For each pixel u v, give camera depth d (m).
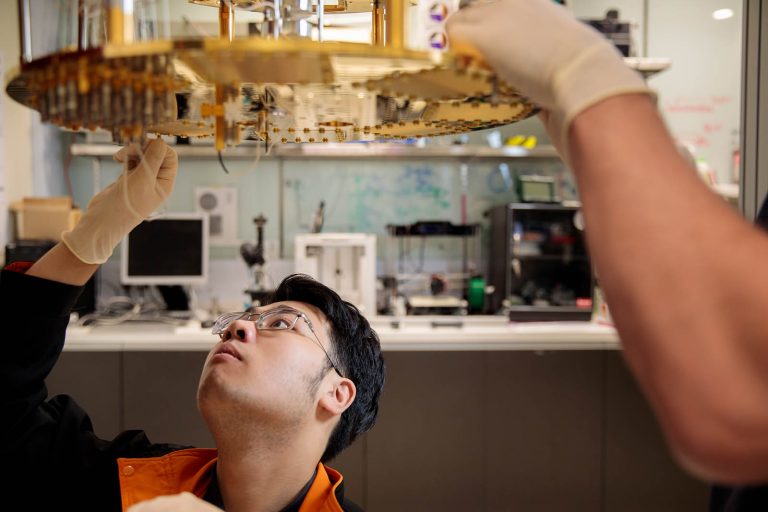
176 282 3.37
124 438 1.17
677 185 0.37
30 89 0.58
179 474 1.06
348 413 1.13
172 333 3.04
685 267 0.35
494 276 3.75
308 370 1.01
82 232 0.93
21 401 1.02
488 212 3.89
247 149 3.41
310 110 0.69
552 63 0.46
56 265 0.97
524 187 3.54
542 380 3.05
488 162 3.89
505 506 3.04
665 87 3.76
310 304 1.11
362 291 3.31
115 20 0.56
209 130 0.78
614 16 3.22
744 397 0.33
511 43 0.50
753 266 0.34
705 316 0.34
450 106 0.66
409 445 3.02
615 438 3.07
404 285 3.82
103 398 2.94
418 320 3.30
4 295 0.98
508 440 3.04
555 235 3.53
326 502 1.03
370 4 0.85
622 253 0.37
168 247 3.38
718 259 0.35
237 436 0.98
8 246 2.91
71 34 0.61
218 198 3.81
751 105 1.70
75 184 3.76
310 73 0.55
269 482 1.01
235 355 0.99
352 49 0.48
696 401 0.34
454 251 3.90
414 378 3.02
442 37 0.60
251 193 3.84
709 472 0.36
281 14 0.69
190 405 2.95
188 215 3.39
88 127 0.64
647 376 0.37
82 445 1.13
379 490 3.00
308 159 3.83
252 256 3.36
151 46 0.48
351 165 3.86
